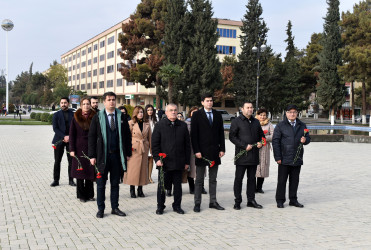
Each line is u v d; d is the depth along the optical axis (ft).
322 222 18.34
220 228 17.10
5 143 56.85
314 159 44.24
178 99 125.39
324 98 136.77
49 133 78.69
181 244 14.76
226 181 29.73
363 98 141.28
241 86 146.72
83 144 21.81
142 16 142.20
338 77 135.95
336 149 56.08
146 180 23.57
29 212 19.31
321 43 139.54
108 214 19.39
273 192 25.95
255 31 143.33
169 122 19.84
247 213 20.02
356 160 43.39
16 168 33.94
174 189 20.02
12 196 22.88
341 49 131.64
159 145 19.81
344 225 17.84
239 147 20.94
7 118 147.95
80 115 22.03
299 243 15.08
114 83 202.18
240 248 14.40
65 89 245.04
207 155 20.26
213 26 123.24
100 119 18.80
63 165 36.27
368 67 113.91
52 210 19.86
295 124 21.66
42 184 26.86
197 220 18.49
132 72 132.87
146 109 27.04
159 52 132.16
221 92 156.35
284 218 19.04
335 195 24.99
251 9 144.97
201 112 20.57
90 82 247.91
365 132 81.82
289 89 152.46
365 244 15.06
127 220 18.29
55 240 14.98
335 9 135.95
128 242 14.90
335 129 96.27
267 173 25.05
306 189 27.04
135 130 23.38
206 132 20.30
